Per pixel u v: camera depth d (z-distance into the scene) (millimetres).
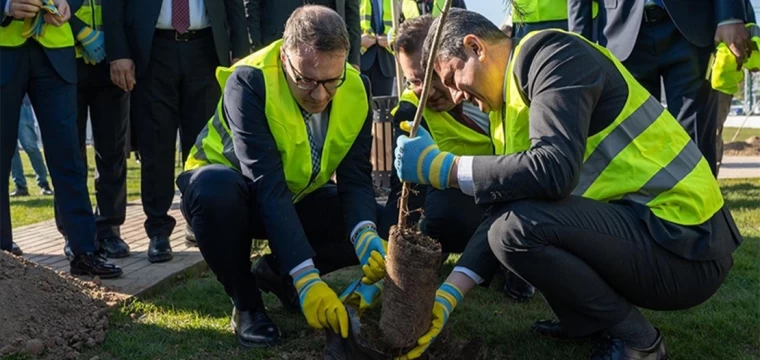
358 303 2668
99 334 3008
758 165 10266
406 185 2387
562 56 2311
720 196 2486
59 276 3389
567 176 2199
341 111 2854
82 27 4195
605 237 2293
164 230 4324
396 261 2248
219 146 2965
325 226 3172
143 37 4211
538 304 3406
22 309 2988
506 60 2453
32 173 12594
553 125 2232
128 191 9008
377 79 6703
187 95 4430
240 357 2803
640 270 2340
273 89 2707
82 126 4469
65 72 3781
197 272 4195
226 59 4434
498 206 2404
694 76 3869
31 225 5918
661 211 2352
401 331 2297
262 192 2662
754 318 3111
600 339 2523
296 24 2570
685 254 2326
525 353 2785
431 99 3035
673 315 3178
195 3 4316
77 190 3830
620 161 2373
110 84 4355
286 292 3268
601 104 2355
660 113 2447
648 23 3893
